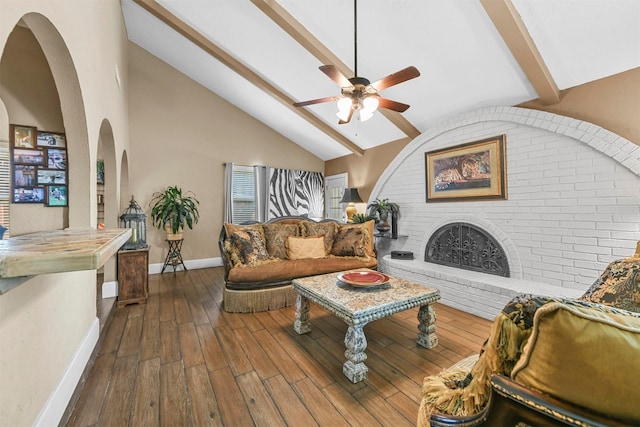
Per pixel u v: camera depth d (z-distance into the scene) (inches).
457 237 139.1
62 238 45.7
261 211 217.8
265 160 224.7
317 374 73.2
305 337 94.7
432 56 114.0
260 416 58.3
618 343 20.1
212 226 201.8
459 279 119.4
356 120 176.2
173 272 182.5
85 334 78.0
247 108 209.8
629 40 81.9
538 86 102.0
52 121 91.0
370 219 177.9
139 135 176.9
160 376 71.7
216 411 59.7
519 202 114.9
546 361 22.5
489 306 108.4
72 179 72.3
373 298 79.5
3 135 85.2
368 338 94.0
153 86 182.1
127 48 169.5
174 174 188.1
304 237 150.8
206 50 150.6
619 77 89.9
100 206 161.6
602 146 91.8
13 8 36.8
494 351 28.4
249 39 140.6
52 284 55.6
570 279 101.1
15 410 42.0
